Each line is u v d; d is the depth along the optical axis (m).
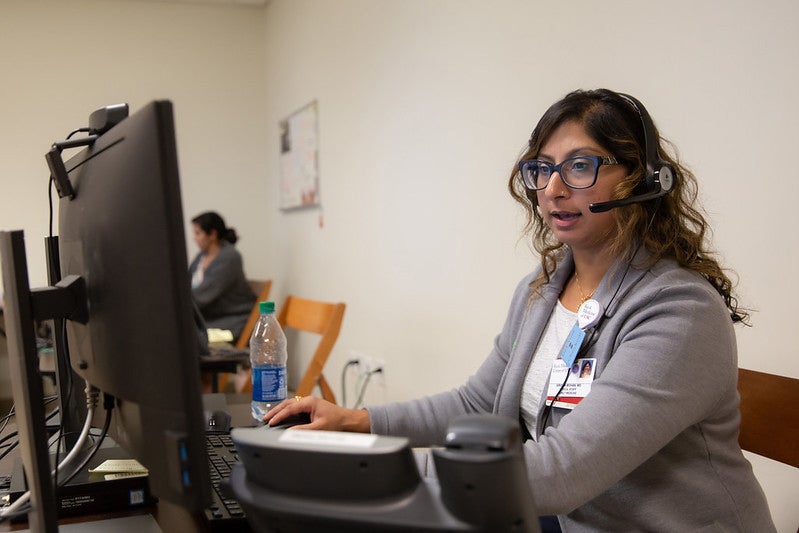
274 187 4.92
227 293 4.26
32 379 0.77
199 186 4.93
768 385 1.19
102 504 0.98
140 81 4.72
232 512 0.91
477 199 2.41
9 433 1.38
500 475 0.50
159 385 0.63
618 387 0.93
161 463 0.65
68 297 0.81
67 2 4.50
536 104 2.10
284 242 4.75
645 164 1.07
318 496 0.56
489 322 2.37
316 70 3.94
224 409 1.54
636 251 1.08
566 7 1.96
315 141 3.98
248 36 4.98
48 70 4.47
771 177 1.42
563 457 0.86
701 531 0.98
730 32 1.49
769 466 1.46
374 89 3.19
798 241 1.37
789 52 1.37
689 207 1.14
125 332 0.69
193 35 4.84
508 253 2.24
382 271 3.18
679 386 0.93
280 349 1.88
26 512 0.84
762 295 1.45
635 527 1.00
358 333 3.49
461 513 0.52
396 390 3.07
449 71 2.56
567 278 1.25
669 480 0.99
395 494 0.54
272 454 0.57
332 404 1.22
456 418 0.55
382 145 3.13
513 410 1.21
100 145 0.78
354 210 3.48
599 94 1.11
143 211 0.63
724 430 1.02
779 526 1.44
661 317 0.98
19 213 4.31
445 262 2.63
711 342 0.96
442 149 2.63
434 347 2.74
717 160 1.53
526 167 1.17
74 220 0.86
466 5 2.44
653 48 1.69
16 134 4.39
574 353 1.09
